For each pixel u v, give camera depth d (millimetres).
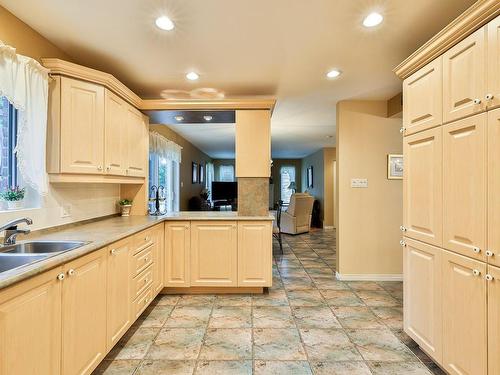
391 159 3678
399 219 3686
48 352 1341
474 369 1487
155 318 2586
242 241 3094
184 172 6668
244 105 3195
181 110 3223
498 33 1351
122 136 2738
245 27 1998
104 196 3018
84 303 1615
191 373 1830
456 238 1608
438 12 1835
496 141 1364
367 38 2146
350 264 3672
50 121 2092
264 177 3271
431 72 1798
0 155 1934
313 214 8609
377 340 2221
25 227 1968
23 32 1938
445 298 1696
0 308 1092
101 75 2299
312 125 5102
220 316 2625
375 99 3615
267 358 1988
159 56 2428
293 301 2977
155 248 2811
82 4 1751
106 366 1900
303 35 2104
